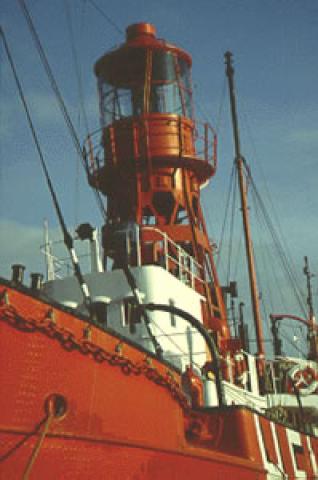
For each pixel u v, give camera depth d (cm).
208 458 1461
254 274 3250
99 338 1152
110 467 1172
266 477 1714
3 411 1002
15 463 1015
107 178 2648
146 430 1267
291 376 2478
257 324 3156
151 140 2628
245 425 1648
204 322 2286
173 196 2614
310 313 3853
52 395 1062
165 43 2784
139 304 1565
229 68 3484
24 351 1029
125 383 1217
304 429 2292
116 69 2766
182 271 2344
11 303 1010
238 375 2194
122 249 2036
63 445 1080
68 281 2005
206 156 2708
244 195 3341
